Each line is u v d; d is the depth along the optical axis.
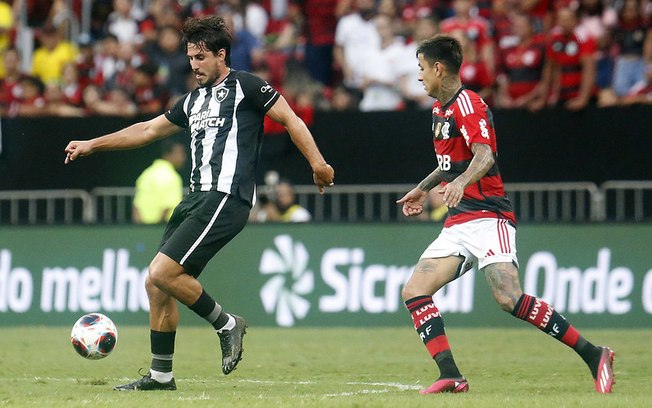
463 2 54.59
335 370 32.56
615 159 49.31
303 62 61.56
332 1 62.59
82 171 53.38
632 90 54.53
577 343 25.47
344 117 51.50
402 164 50.97
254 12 66.38
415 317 25.64
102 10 68.88
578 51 51.69
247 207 26.05
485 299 47.62
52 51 64.94
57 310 50.75
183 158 52.03
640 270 46.69
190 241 25.52
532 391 25.98
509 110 50.16
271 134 51.78
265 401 23.09
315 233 49.19
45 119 53.62
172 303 26.38
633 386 27.55
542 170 49.91
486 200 25.61
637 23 55.72
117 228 50.44
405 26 58.78
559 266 47.38
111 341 28.19
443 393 24.95
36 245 51.12
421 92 56.97
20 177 53.78
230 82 26.02
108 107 57.53
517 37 53.59
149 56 59.44
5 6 66.88
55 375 31.20
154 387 26.66
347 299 48.69
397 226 48.62
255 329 48.12
